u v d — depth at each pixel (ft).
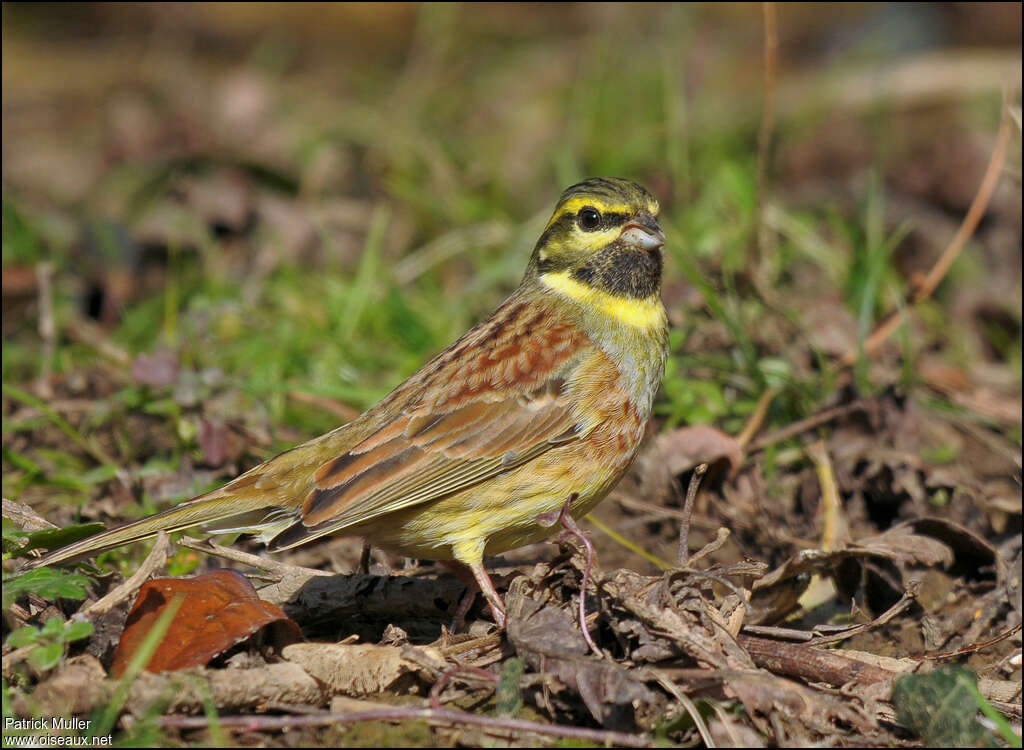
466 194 54.65
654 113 61.31
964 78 61.87
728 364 40.16
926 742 23.79
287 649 25.45
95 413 38.34
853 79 62.95
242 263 50.03
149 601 25.61
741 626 27.20
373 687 25.40
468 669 25.17
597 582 26.13
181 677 23.59
